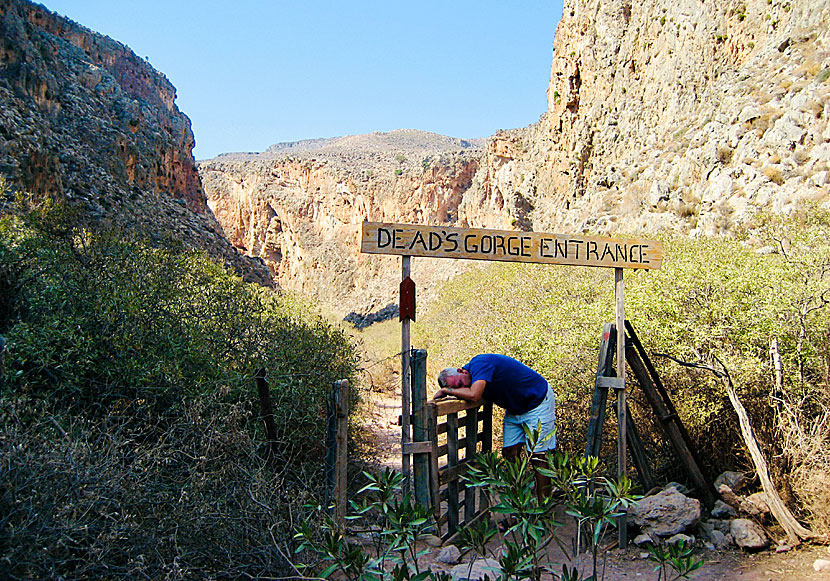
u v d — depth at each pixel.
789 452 5.23
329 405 4.82
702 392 5.95
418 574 3.03
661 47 32.66
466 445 5.50
